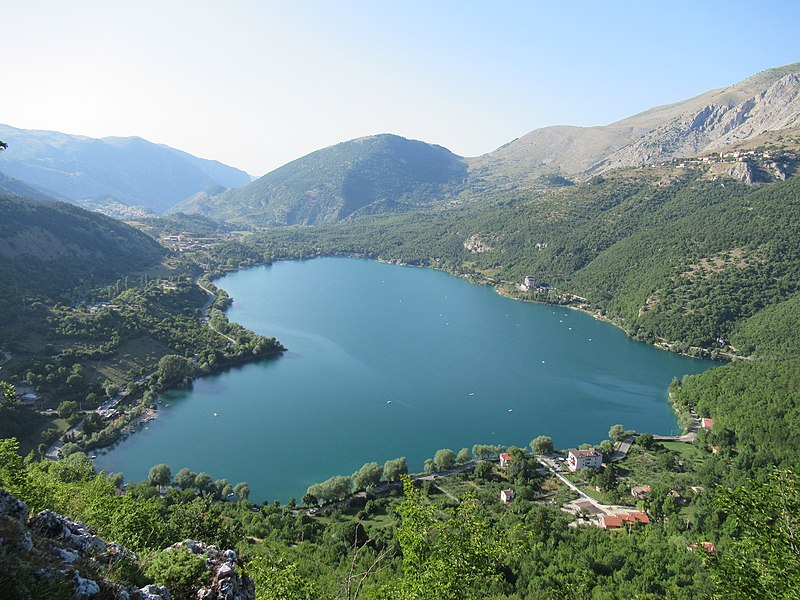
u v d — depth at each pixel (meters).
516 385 178.50
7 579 20.48
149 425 143.50
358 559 75.81
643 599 62.38
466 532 33.81
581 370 194.50
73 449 122.88
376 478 112.69
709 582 67.19
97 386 153.88
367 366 193.00
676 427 149.88
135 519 44.56
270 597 32.97
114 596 23.20
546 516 93.62
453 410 158.25
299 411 154.62
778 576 29.06
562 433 145.50
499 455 128.00
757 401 138.12
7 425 126.31
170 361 170.62
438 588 30.88
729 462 120.50
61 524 26.52
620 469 122.56
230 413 152.12
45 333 172.50
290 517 98.88
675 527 92.25
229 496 110.12
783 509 31.94
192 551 30.00
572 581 70.31
